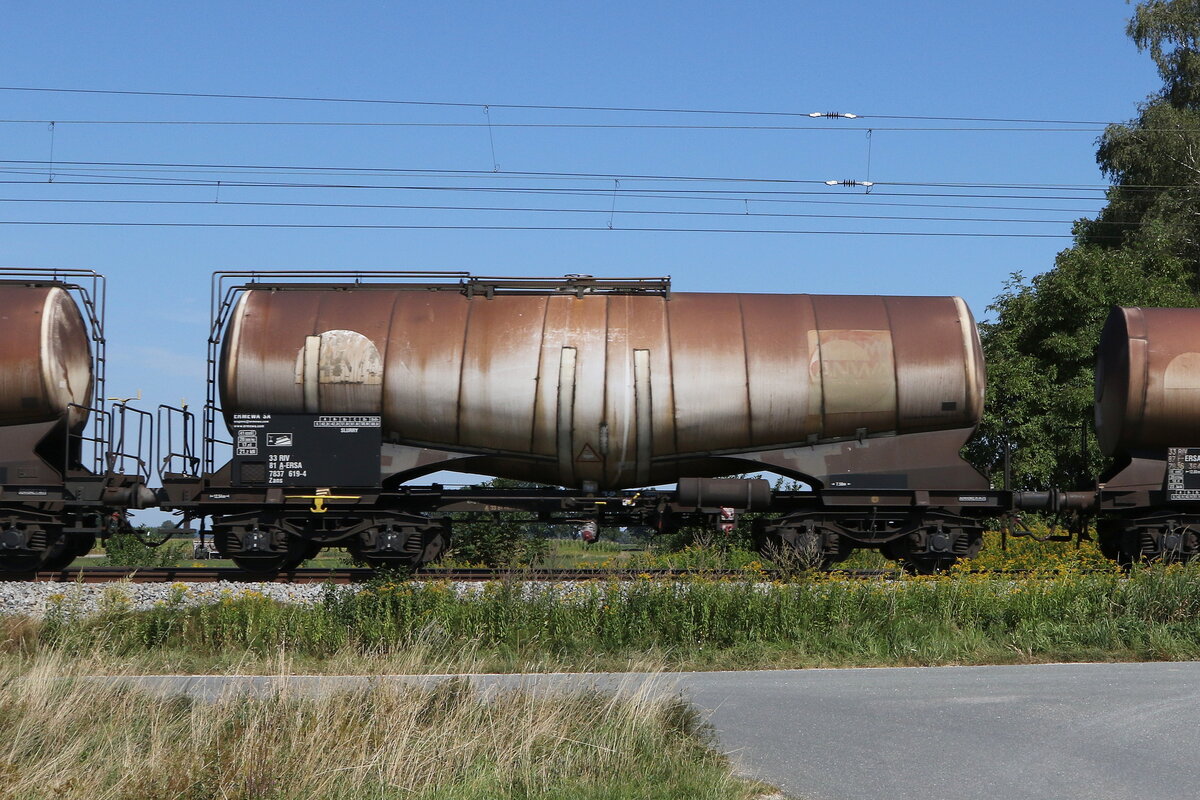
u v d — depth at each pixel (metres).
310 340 19.83
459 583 16.06
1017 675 11.82
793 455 19.98
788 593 14.45
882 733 8.98
